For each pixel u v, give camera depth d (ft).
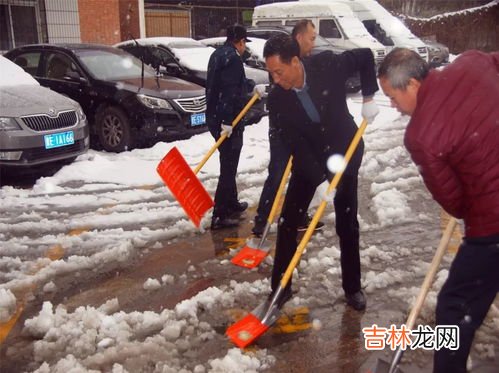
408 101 7.30
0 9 38.75
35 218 16.26
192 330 10.12
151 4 61.31
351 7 47.32
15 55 27.81
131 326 10.33
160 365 9.08
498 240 6.70
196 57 31.65
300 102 9.40
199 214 14.05
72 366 8.99
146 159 22.86
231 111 13.94
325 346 9.65
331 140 9.77
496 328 9.98
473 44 66.54
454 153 6.52
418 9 73.10
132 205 17.35
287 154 13.74
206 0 65.36
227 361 9.00
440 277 11.84
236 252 13.57
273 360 9.23
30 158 19.34
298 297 11.21
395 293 11.30
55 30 41.73
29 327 10.27
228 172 14.75
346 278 10.69
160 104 24.12
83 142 21.63
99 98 24.67
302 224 14.74
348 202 10.05
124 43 34.14
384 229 14.89
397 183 19.03
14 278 12.41
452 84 6.63
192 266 12.80
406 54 7.23
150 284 11.87
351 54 9.71
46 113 19.94
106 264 13.00
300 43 12.04
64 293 11.66
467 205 6.94
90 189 19.10
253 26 44.88
